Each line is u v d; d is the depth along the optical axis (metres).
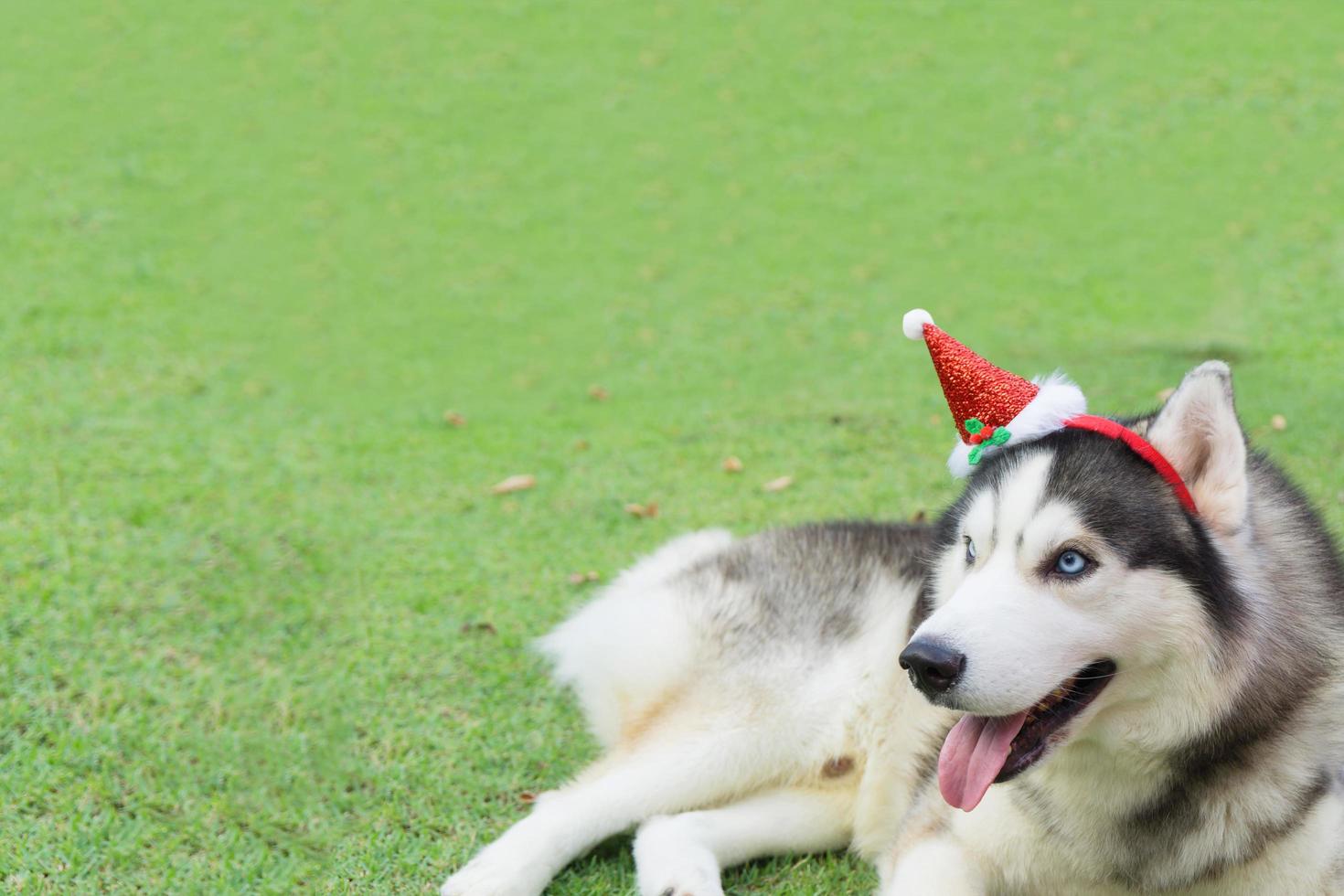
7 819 3.67
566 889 3.42
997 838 3.09
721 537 4.52
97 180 10.99
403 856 3.58
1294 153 10.32
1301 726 2.80
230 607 5.03
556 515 6.01
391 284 9.40
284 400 7.57
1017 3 13.59
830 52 13.05
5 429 6.76
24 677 4.41
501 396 7.76
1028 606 2.69
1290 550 2.91
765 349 8.32
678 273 9.55
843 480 6.20
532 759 4.08
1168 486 2.72
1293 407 6.50
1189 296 8.48
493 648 4.76
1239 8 12.87
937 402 7.21
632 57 13.27
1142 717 2.77
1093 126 11.19
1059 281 8.95
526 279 9.49
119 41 13.89
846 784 3.69
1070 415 2.93
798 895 3.43
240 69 13.27
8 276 9.16
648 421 7.23
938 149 11.18
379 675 4.55
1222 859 2.85
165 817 3.75
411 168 11.34
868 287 9.14
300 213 10.53
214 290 9.17
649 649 3.88
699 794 3.64
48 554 5.32
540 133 11.93
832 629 3.73
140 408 7.25
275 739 4.17
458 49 13.61
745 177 10.98
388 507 6.11
